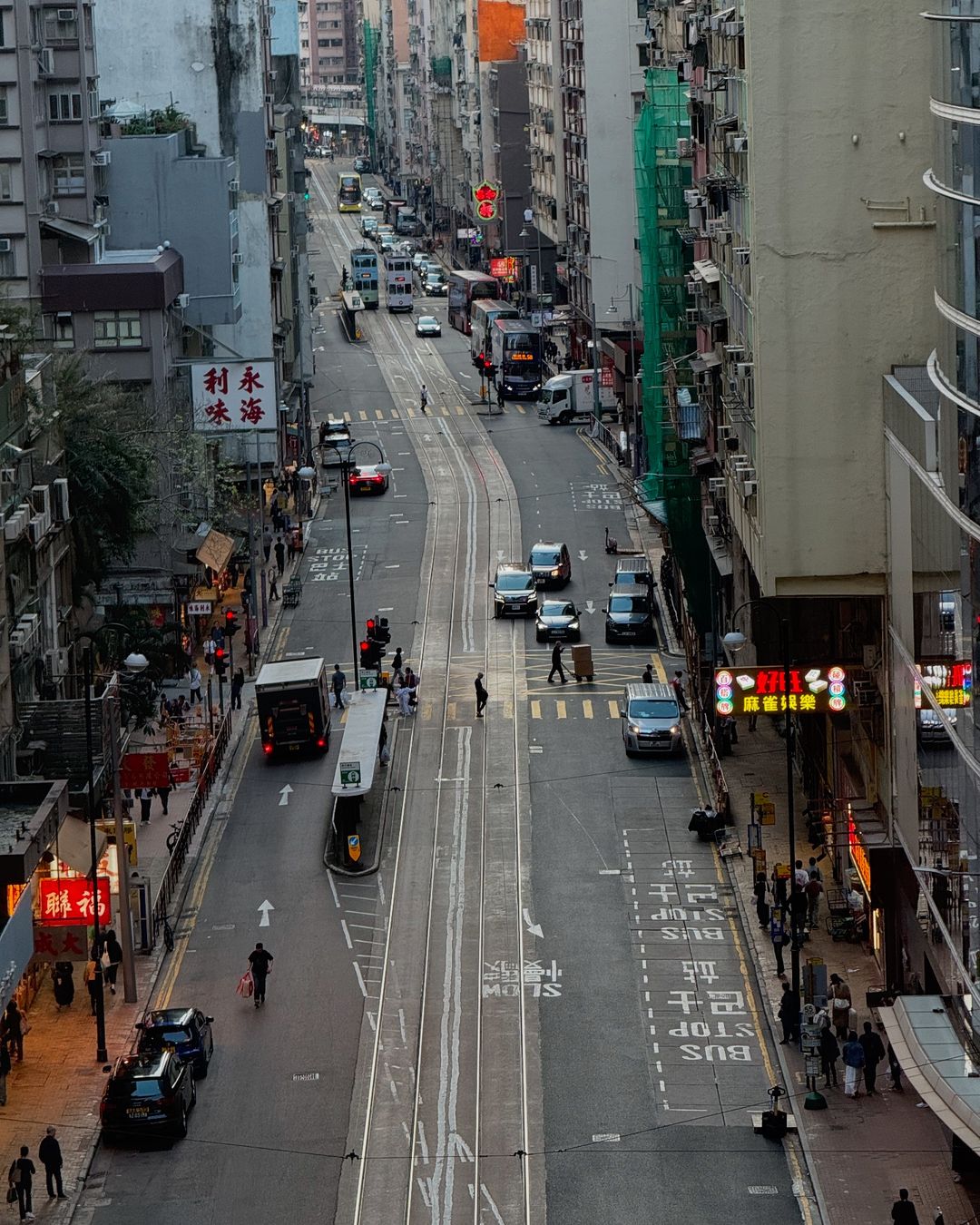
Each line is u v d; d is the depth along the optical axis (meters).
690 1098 60.38
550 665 108.38
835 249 69.50
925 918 59.81
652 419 123.88
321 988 69.56
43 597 85.25
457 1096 61.09
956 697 53.94
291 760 95.06
